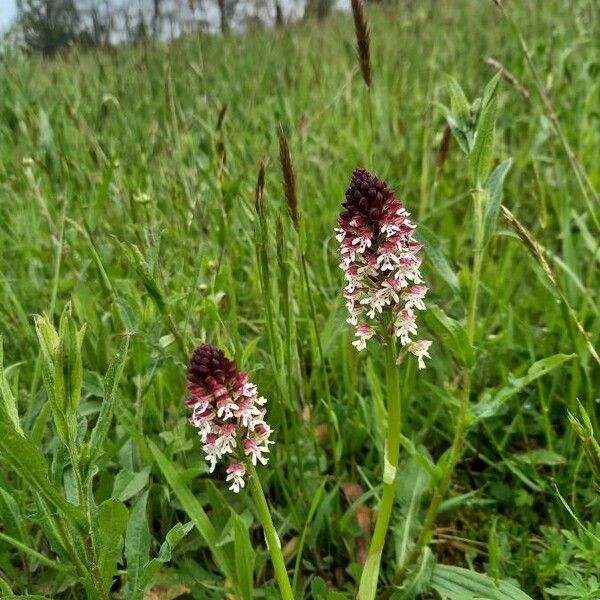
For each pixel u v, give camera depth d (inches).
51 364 5.7
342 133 18.2
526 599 7.3
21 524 7.7
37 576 8.7
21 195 16.3
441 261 8.2
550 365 7.6
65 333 5.8
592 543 7.8
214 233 12.1
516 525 9.5
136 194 13.7
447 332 7.8
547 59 18.9
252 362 10.7
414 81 21.6
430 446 11.0
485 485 9.8
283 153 7.6
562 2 25.9
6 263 13.3
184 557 8.7
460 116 8.1
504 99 18.5
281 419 9.7
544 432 10.9
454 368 11.4
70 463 6.3
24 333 11.9
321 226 15.1
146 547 6.8
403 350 6.7
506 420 11.2
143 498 6.9
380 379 11.5
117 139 18.1
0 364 6.0
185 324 9.1
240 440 6.0
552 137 16.7
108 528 6.1
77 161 15.9
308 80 23.3
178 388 10.8
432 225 15.6
